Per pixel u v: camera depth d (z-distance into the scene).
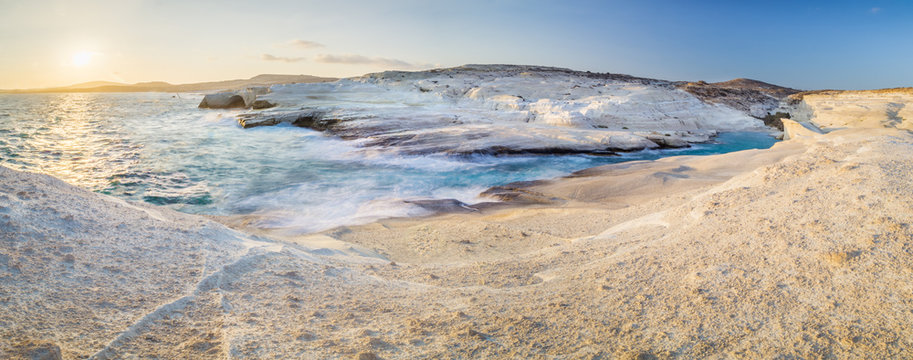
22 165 20.80
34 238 4.52
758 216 5.94
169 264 4.62
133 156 23.52
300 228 11.15
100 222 5.48
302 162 22.64
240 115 40.66
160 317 3.42
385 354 2.93
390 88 68.19
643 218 8.39
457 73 84.56
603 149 27.56
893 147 9.37
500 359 2.90
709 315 3.48
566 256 6.07
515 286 4.79
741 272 4.21
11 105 84.00
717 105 51.78
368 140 28.02
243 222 12.01
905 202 5.12
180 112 58.56
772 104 59.56
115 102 98.81
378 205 13.38
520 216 11.17
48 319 3.15
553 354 2.97
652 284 4.25
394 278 5.23
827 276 3.87
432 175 19.77
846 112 43.97
